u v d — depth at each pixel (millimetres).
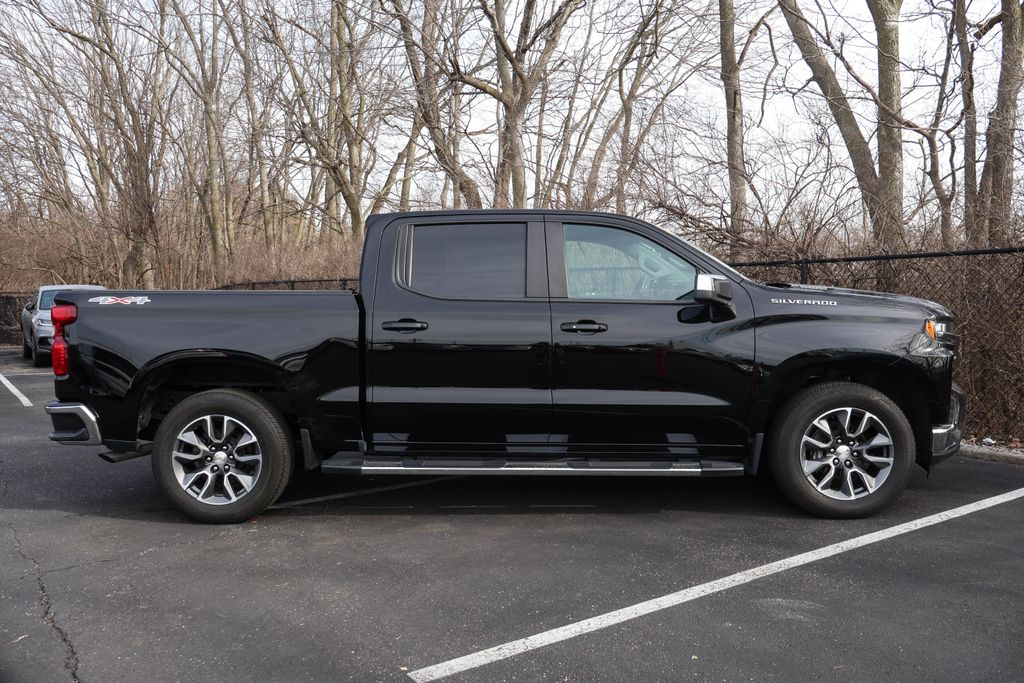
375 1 12992
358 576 3811
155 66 24047
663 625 3219
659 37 12531
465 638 3125
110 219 25281
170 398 4961
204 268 25219
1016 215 6938
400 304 4594
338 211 25281
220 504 4633
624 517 4746
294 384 4586
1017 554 3975
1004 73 7883
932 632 3109
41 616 3369
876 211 8383
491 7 12172
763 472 5859
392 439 4668
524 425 4582
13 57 24219
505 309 4555
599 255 4672
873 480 4566
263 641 3109
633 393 4523
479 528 4566
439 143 13469
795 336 4473
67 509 5035
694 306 4543
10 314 23609
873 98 8969
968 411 6559
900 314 4516
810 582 3648
